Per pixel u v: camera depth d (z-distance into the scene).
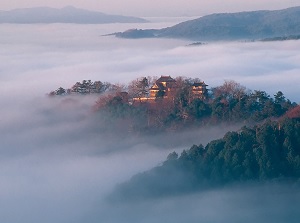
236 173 56.12
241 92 88.25
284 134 58.50
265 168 55.44
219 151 58.72
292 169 55.69
